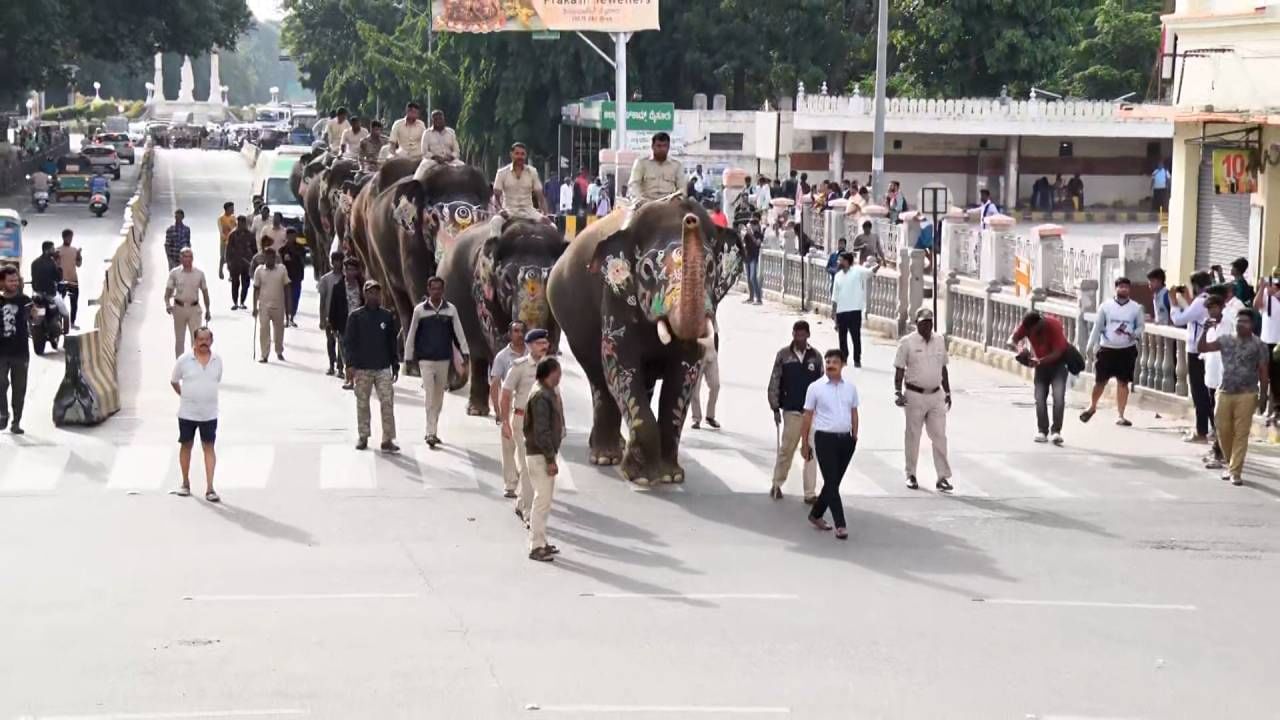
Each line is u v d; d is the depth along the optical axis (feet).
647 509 58.03
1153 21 226.58
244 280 114.52
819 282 120.98
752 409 78.74
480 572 49.14
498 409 57.31
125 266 117.39
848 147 201.67
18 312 68.90
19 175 253.65
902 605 46.19
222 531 53.83
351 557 50.70
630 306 60.44
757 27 222.07
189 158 336.90
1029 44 219.00
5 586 46.93
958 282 100.37
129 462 64.13
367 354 66.85
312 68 355.36
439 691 38.17
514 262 69.41
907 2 226.58
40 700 37.37
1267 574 50.16
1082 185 203.51
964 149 202.39
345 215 103.76
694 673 39.70
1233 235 101.81
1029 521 57.00
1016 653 41.78
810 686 38.83
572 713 36.76
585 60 216.54
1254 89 98.27
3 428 69.87
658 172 62.95
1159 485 62.85
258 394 80.48
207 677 39.04
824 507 55.26
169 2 252.01
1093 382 83.66
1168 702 38.22
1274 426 71.41
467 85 228.84
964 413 78.38
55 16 232.32
